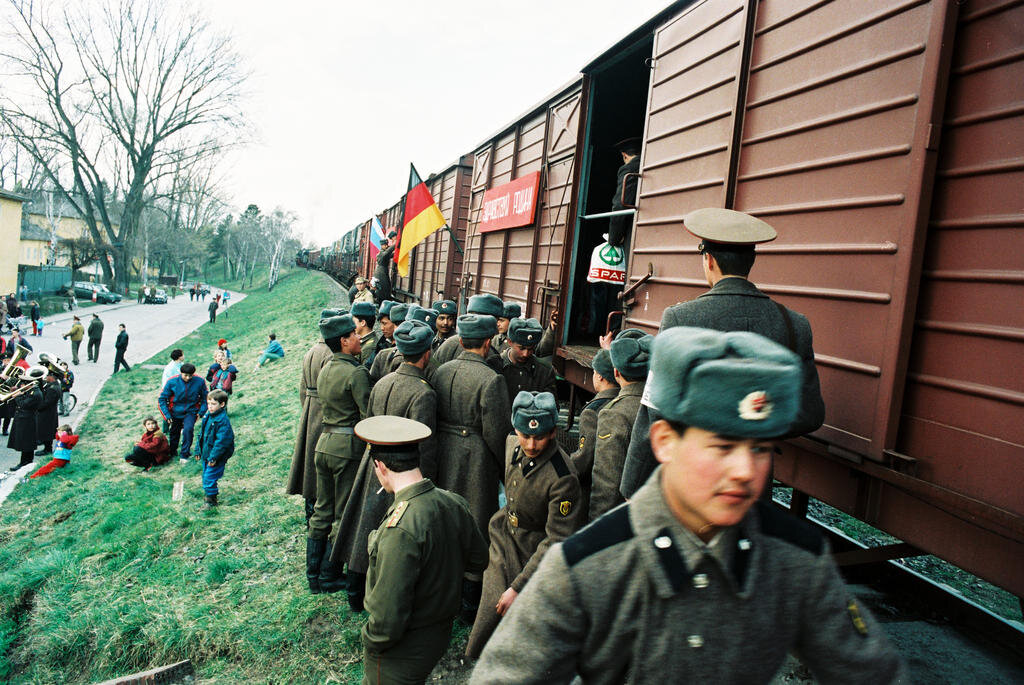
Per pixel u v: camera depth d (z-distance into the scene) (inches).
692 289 138.2
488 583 121.4
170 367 391.2
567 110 231.0
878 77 91.0
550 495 110.4
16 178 2281.0
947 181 81.8
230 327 1423.5
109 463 411.5
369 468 153.6
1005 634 122.5
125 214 1959.9
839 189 97.2
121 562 235.5
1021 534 67.4
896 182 86.7
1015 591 70.7
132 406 609.9
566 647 41.1
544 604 41.0
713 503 36.3
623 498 97.1
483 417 143.5
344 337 168.4
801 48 106.9
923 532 83.4
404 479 105.1
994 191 75.5
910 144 84.5
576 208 213.6
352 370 167.2
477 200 361.1
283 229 3959.2
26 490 366.9
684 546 38.9
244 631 165.6
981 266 76.6
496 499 149.3
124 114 1823.3
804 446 102.3
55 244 2018.9
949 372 80.0
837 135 98.2
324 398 170.2
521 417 108.6
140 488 336.8
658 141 159.3
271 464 334.3
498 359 187.6
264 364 701.3
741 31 123.1
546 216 247.9
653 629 39.5
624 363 101.4
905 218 84.7
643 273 162.6
